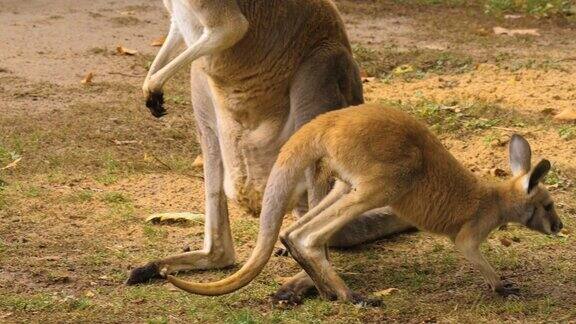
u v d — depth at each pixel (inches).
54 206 499.2
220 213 433.7
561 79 713.0
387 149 382.0
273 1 411.8
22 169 550.6
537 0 941.2
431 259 445.4
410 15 926.4
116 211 495.2
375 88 705.0
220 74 416.5
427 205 397.4
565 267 435.2
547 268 434.0
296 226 388.8
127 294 402.3
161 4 944.9
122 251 450.3
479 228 404.2
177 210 503.8
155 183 541.0
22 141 591.2
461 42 834.8
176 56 449.1
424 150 393.1
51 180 536.4
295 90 418.0
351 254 454.9
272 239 379.6
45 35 825.5
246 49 413.1
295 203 411.2
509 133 599.5
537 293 407.5
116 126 627.5
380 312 384.2
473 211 402.6
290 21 414.9
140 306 390.3
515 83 703.7
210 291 370.9
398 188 385.1
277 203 380.5
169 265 424.2
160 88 423.5
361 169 380.2
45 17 880.9
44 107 657.0
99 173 551.5
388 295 402.3
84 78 717.9
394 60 768.9
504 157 566.3
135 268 418.6
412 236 472.4
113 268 431.5
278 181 381.4
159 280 422.0
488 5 944.3
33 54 773.9
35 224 476.1
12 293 401.1
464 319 381.1
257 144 424.5
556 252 452.4
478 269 407.8
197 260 430.9
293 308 390.6
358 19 906.1
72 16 887.7
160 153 592.1
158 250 453.7
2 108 651.5
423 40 838.5
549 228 419.8
